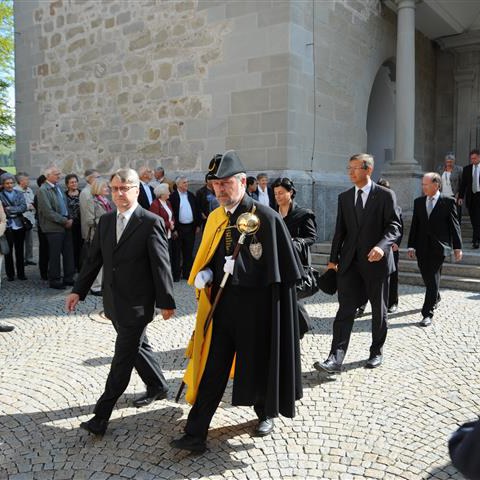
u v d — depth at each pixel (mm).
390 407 3682
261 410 3316
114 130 11641
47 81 12969
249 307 3107
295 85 9156
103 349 4926
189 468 2922
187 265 8594
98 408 3258
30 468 2934
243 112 9555
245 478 2826
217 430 3361
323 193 9633
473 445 1358
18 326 5699
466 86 14344
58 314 6215
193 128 10281
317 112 9727
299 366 3225
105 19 11609
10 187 8312
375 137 13539
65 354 4785
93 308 6520
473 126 14336
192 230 8578
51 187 7602
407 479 2818
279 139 9148
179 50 10391
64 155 12766
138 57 11062
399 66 10859
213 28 9867
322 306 6621
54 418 3537
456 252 5680
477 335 5328
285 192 4309
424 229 5711
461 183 9492
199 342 3195
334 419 3504
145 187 8727
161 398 3797
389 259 4332
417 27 13180
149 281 3369
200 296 3236
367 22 11148
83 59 12125
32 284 8117
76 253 8508
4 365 4504
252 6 9344
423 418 3514
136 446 3162
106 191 7496
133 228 3320
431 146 14742
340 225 4445
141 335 3340
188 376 3352
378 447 3141
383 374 4293
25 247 9977
